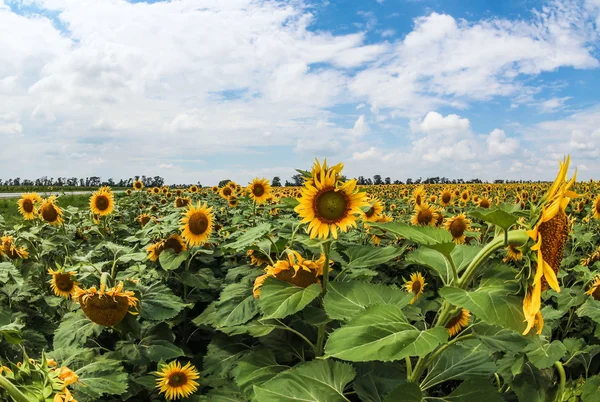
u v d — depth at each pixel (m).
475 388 1.92
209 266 6.09
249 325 3.43
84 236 8.87
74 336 3.48
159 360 3.61
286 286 2.92
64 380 1.84
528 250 1.67
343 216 2.93
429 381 2.49
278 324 3.44
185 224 5.29
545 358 2.96
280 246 3.81
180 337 5.13
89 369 2.83
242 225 7.19
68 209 8.80
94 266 4.05
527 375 3.08
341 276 3.37
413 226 1.94
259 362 3.37
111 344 4.01
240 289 3.73
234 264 5.89
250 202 9.23
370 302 2.26
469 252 2.22
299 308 2.62
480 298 1.68
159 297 3.94
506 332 2.21
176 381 3.57
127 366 3.94
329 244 3.07
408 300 2.24
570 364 3.73
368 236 6.73
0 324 3.86
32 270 5.95
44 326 4.84
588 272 4.84
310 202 2.92
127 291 3.58
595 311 4.20
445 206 13.04
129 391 3.48
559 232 1.68
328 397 2.02
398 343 1.64
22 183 63.03
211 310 4.07
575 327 5.02
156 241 5.59
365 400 2.28
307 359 3.66
